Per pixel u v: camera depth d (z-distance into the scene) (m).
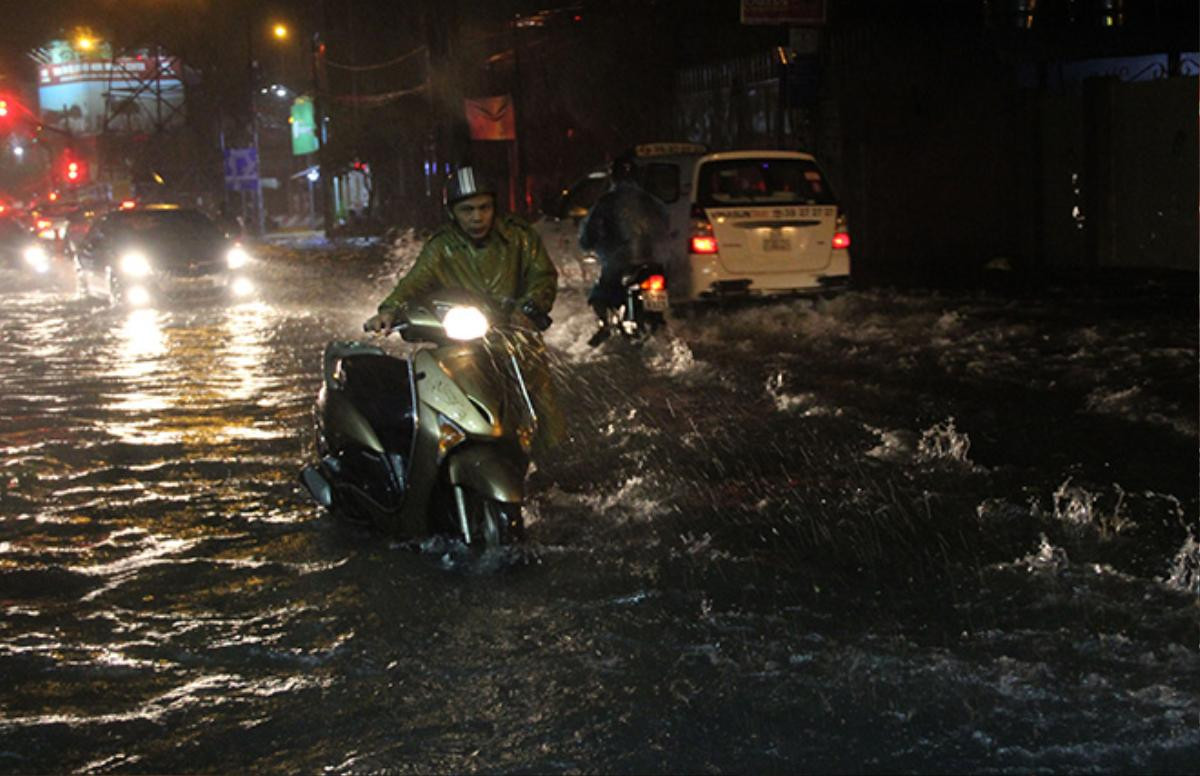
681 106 31.28
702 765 3.97
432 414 6.13
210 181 70.06
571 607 5.42
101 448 8.94
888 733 4.14
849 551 6.14
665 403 10.16
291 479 7.93
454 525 6.48
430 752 4.12
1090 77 19.58
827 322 14.95
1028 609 5.26
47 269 31.98
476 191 6.48
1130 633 4.96
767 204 15.10
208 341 15.32
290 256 37.34
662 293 12.86
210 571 6.11
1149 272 18.50
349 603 5.57
